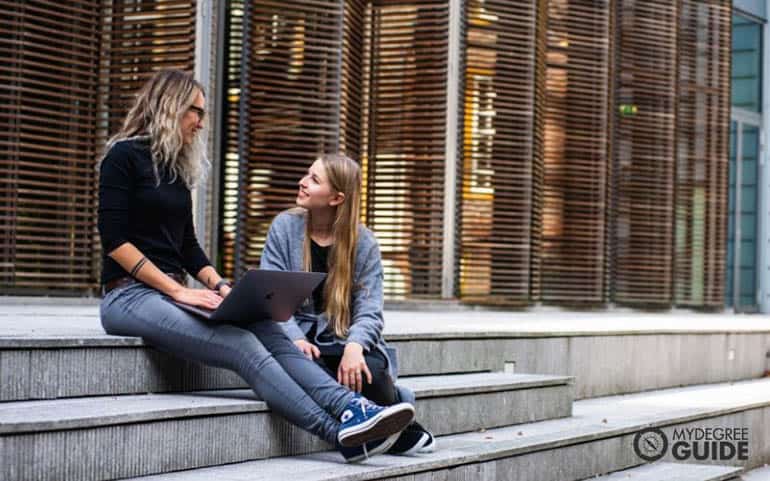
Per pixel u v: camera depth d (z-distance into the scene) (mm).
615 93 11578
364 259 3686
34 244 7840
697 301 12273
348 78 9312
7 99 7762
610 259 11516
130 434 2992
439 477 3477
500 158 10125
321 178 3600
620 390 6383
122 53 8164
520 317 8531
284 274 3270
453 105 9750
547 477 4074
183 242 3752
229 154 8789
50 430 2775
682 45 12102
